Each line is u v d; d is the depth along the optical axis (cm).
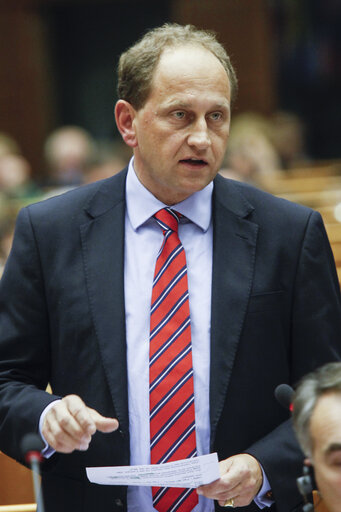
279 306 626
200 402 609
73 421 554
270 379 620
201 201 643
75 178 2234
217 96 598
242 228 639
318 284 632
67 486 626
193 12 3522
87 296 625
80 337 621
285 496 590
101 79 3703
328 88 3584
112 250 636
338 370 479
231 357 610
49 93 3728
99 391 613
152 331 614
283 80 3578
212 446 604
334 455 457
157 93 601
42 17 3688
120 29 3672
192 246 639
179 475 558
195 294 627
